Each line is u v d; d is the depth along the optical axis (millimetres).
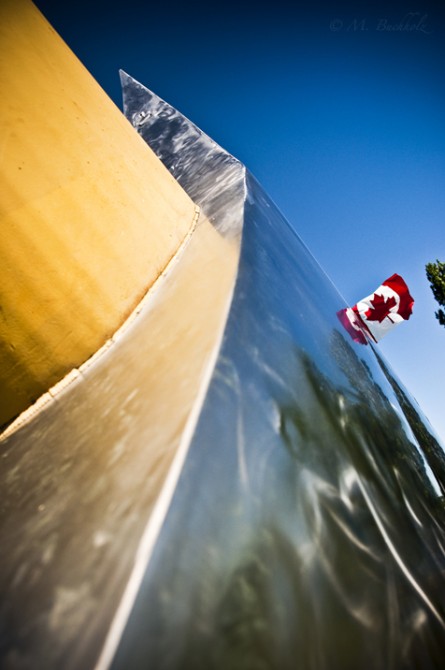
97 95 4375
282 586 1564
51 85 3621
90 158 3910
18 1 3484
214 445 1780
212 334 2439
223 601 1363
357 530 2150
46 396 3494
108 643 1085
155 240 4645
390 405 5082
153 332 3400
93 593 1282
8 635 1319
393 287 7211
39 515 1929
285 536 1754
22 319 3324
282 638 1409
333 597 1707
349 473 2516
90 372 3551
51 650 1176
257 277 3562
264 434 2090
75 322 3639
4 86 3188
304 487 2061
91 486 1887
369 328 7320
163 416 2010
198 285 3693
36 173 3352
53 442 2686
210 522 1531
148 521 1403
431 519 3092
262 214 6312
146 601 1198
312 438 2439
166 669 1093
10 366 3324
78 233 3680
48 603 1350
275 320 3193
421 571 2336
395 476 3131
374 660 1591
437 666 1773
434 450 5676
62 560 1510
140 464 1774
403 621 1872
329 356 3865
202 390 1962
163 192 5242
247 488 1771
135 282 4219
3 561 1729
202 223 5871
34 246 3330
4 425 3406
